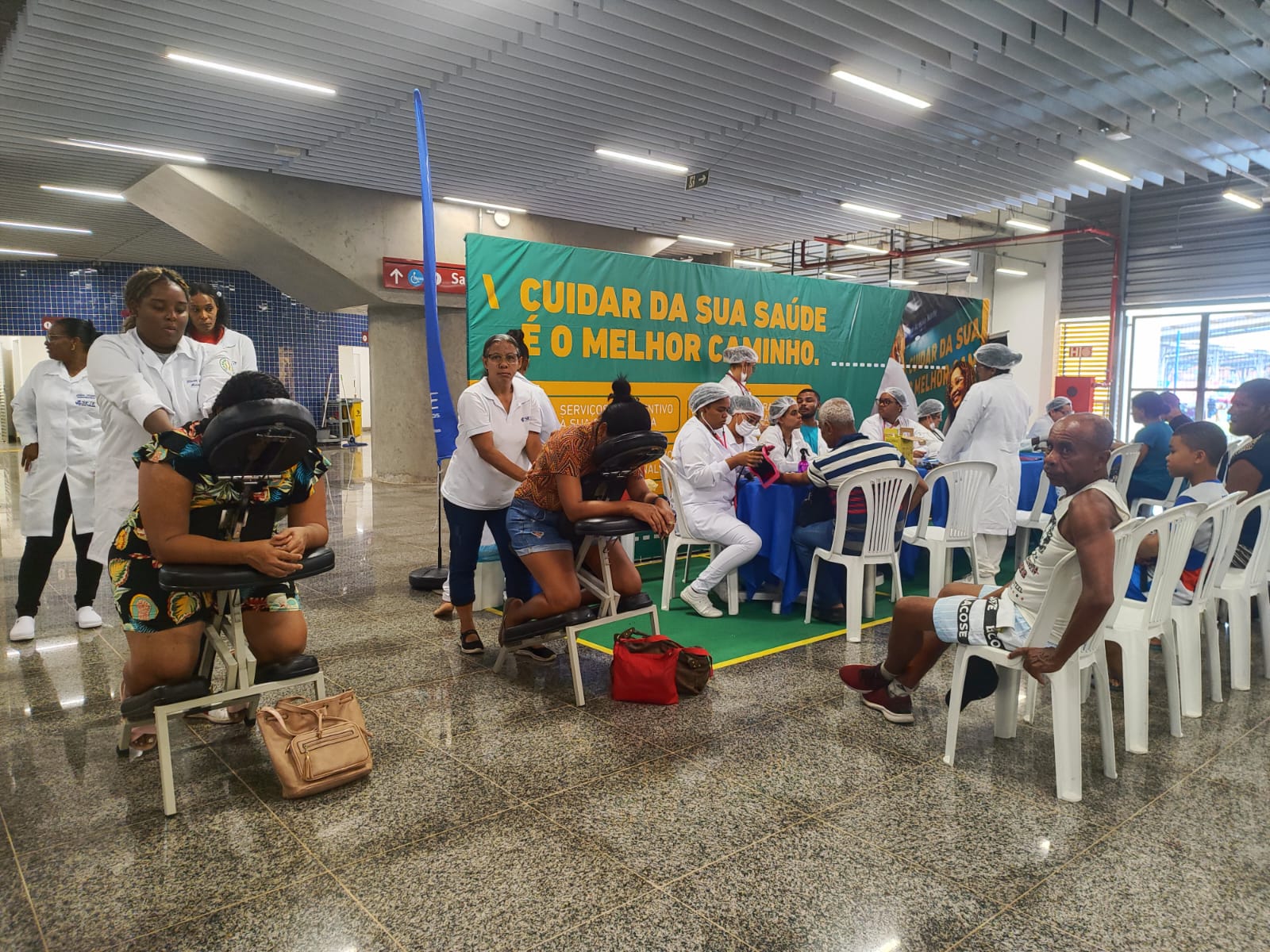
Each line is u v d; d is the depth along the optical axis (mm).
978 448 4523
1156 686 3271
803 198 9898
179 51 5250
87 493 3828
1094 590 2053
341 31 5074
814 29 5262
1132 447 5129
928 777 2434
